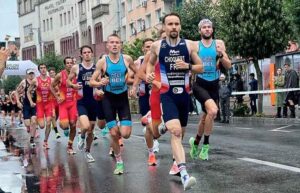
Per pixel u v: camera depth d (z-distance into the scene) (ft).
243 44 67.56
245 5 66.90
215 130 51.13
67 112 38.32
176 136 21.79
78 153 38.32
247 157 30.99
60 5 226.79
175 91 22.74
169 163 30.37
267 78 100.58
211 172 26.40
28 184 25.66
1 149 42.86
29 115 49.47
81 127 32.94
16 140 52.01
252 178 24.47
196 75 29.01
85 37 201.98
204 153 30.45
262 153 32.50
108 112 27.32
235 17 67.87
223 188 22.50
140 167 29.43
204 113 29.58
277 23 66.80
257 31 66.69
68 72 38.45
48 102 43.68
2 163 33.55
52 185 25.35
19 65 84.74
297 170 26.05
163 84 22.79
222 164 28.73
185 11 89.04
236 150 34.45
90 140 33.58
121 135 27.61
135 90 28.19
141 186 23.85
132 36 166.30
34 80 43.80
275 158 30.19
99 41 188.44
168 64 22.79
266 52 67.82
